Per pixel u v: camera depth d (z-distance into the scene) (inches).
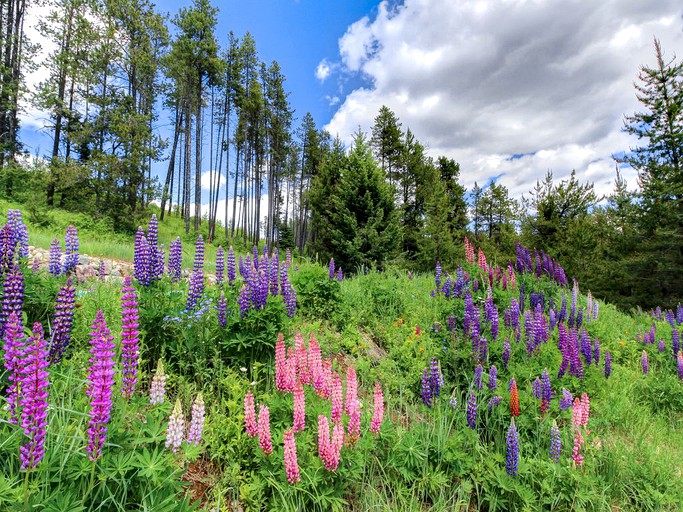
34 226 694.5
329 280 291.3
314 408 144.6
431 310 321.7
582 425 179.9
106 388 83.0
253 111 1529.3
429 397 184.1
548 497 148.7
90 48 1009.5
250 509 114.4
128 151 927.0
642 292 800.3
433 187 1136.2
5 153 989.8
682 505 164.7
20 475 83.6
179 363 159.9
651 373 314.0
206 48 1318.9
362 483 134.3
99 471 86.4
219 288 211.3
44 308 159.8
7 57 1050.7
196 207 1381.6
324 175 1056.2
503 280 378.3
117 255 500.4
